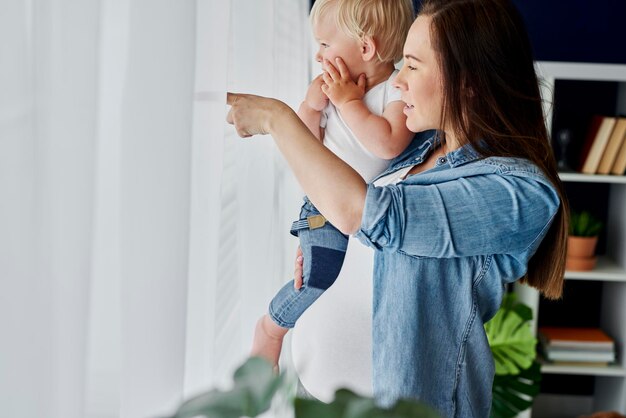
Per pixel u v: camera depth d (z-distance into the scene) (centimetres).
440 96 127
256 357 51
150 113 70
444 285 129
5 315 50
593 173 338
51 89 54
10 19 50
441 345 131
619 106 363
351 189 118
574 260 343
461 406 134
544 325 382
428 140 143
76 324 56
